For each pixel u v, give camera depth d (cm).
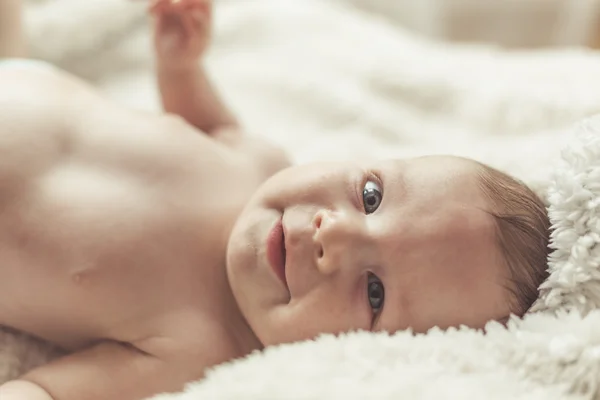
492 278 85
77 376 89
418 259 85
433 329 82
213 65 153
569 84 148
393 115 147
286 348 81
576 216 84
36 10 145
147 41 151
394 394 70
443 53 165
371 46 160
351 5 205
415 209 88
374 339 79
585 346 75
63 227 92
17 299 93
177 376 92
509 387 73
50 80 105
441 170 91
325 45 159
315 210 89
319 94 147
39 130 97
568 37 209
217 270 99
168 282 95
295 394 71
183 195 101
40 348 99
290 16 163
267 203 93
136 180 99
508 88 148
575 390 74
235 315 98
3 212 91
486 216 87
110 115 104
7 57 121
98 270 92
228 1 164
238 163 111
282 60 154
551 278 84
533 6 207
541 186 101
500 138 142
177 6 115
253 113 143
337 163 95
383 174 92
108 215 95
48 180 95
